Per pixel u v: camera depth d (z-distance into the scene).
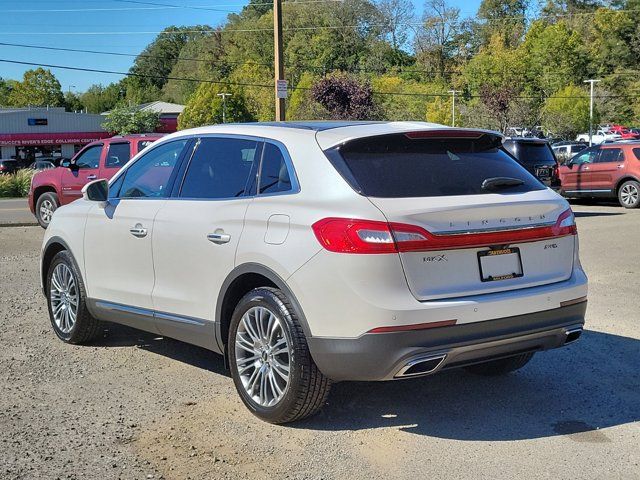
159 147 5.97
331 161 4.56
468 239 4.39
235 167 5.17
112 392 5.34
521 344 4.59
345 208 4.32
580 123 70.19
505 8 122.44
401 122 5.22
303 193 4.59
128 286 5.82
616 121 89.50
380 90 85.56
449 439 4.54
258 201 4.82
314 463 4.18
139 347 6.54
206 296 5.11
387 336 4.17
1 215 19.95
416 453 4.33
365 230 4.21
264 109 89.44
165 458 4.23
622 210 19.75
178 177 5.59
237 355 4.86
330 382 4.51
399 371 4.23
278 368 4.62
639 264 10.77
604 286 9.19
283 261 4.48
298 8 119.06
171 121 89.62
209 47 130.00
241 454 4.30
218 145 5.41
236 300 5.02
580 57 84.44
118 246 5.88
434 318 4.23
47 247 6.80
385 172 4.52
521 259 4.64
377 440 4.51
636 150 20.19
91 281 6.22
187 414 4.92
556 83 80.88
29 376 5.70
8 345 6.58
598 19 96.19
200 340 5.25
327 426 4.73
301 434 4.60
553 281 4.79
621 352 6.41
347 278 4.22
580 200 23.25
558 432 4.65
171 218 5.40
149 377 5.70
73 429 4.64
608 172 20.58
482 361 4.58
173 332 5.50
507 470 4.10
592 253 11.86
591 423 4.80
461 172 4.73
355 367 4.26
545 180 18.12
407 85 92.94
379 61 115.31
